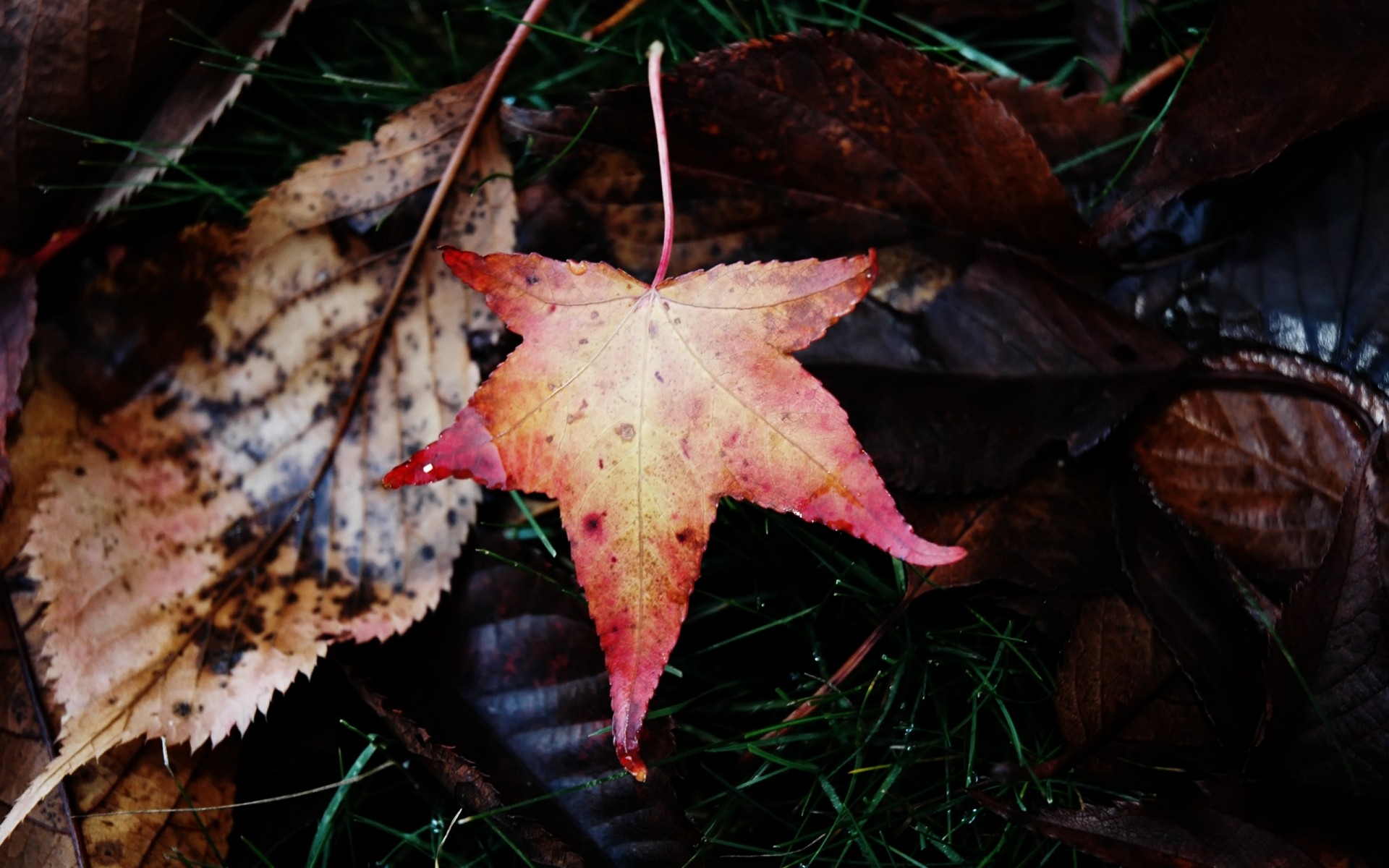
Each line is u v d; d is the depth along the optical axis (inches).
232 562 13.9
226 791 13.9
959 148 13.9
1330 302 14.0
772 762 14.1
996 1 15.1
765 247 14.4
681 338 13.2
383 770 14.3
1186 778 13.6
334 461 14.1
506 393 13.1
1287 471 13.9
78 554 13.8
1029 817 13.2
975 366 14.2
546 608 14.0
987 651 14.3
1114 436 14.1
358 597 13.9
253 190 15.2
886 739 14.2
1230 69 13.6
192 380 14.1
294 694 14.1
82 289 14.1
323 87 15.6
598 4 15.8
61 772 13.3
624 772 13.6
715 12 15.1
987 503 14.1
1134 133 14.6
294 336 14.2
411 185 14.3
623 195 14.4
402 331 14.2
